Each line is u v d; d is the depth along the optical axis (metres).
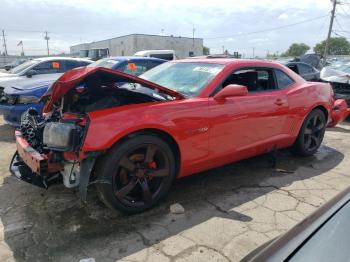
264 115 4.12
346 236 1.32
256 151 4.24
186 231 3.03
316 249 1.30
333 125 5.67
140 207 3.27
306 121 4.82
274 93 4.33
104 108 3.40
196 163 3.59
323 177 4.34
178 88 3.85
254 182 4.14
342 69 9.36
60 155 3.09
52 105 3.91
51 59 9.29
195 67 4.18
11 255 2.68
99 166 3.03
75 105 3.68
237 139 3.88
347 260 1.21
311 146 5.13
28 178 3.38
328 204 1.60
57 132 2.97
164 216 3.28
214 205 3.52
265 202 3.60
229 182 4.13
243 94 3.56
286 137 4.55
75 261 2.61
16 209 3.42
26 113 4.23
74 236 2.94
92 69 3.09
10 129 7.05
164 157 3.33
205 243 2.85
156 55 14.93
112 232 3.00
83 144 2.85
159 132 3.29
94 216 3.27
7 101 6.41
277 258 1.33
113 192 3.07
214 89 3.70
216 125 3.61
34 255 2.68
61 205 3.49
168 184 3.42
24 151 3.35
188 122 3.38
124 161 3.09
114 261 2.62
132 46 39.62
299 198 3.70
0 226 3.10
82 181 2.91
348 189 1.69
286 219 3.24
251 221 3.20
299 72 11.13
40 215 3.29
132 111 3.10
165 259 2.64
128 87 3.68
